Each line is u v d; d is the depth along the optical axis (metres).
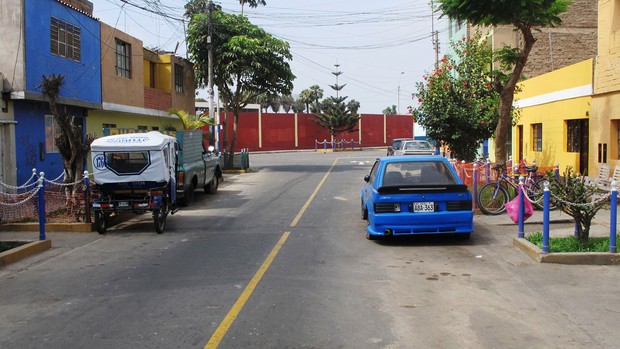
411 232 9.58
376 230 9.65
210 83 28.20
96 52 19.77
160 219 11.64
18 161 15.59
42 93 14.50
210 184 19.12
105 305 6.46
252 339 5.23
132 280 7.65
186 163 15.94
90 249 10.08
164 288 7.16
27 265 8.80
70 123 13.02
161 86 27.36
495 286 7.00
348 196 17.88
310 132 63.78
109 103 20.67
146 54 25.50
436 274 7.69
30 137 16.20
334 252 9.31
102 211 11.38
